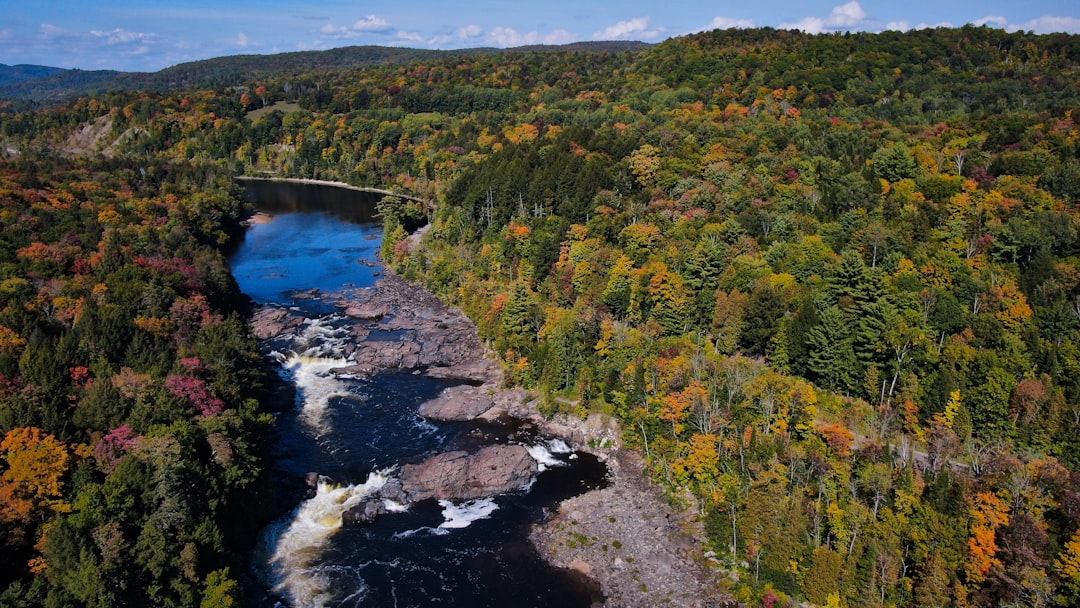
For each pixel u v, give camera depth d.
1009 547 79.12
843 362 119.94
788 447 101.56
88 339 115.19
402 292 198.12
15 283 132.75
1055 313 116.62
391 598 87.00
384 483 109.69
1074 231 136.38
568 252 170.38
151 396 103.06
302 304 188.38
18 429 88.75
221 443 96.94
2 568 76.75
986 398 106.88
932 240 147.25
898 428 110.69
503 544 97.00
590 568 92.12
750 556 89.62
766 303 130.75
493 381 142.75
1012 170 165.00
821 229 154.50
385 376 147.38
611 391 124.69
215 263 181.62
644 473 112.06
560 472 114.12
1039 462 93.75
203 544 85.62
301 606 85.56
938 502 84.50
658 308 142.62
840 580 83.31
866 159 188.62
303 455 117.75
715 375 120.38
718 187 185.00
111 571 76.56
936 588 78.25
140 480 86.56
